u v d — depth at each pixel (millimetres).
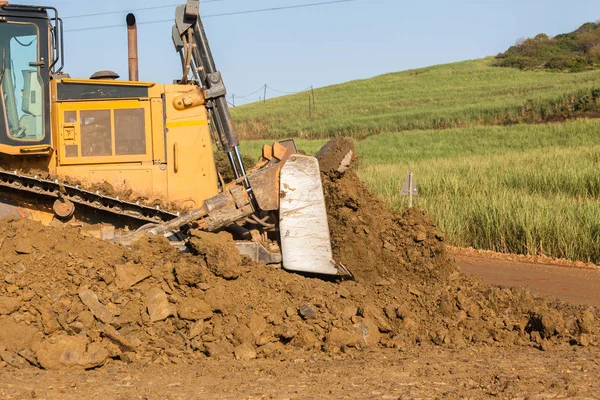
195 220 11086
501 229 20688
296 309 9531
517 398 6816
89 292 8836
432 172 31672
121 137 11969
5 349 8336
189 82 12297
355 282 10922
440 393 7012
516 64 118250
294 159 10867
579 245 18609
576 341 9625
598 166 29906
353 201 11258
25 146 11523
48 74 11680
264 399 6816
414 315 10000
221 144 12047
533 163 33500
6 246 9344
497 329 9898
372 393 7004
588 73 98375
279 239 11125
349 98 101062
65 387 7234
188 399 6816
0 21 11516
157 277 9320
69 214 11844
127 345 8531
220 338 9008
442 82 106375
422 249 11188
